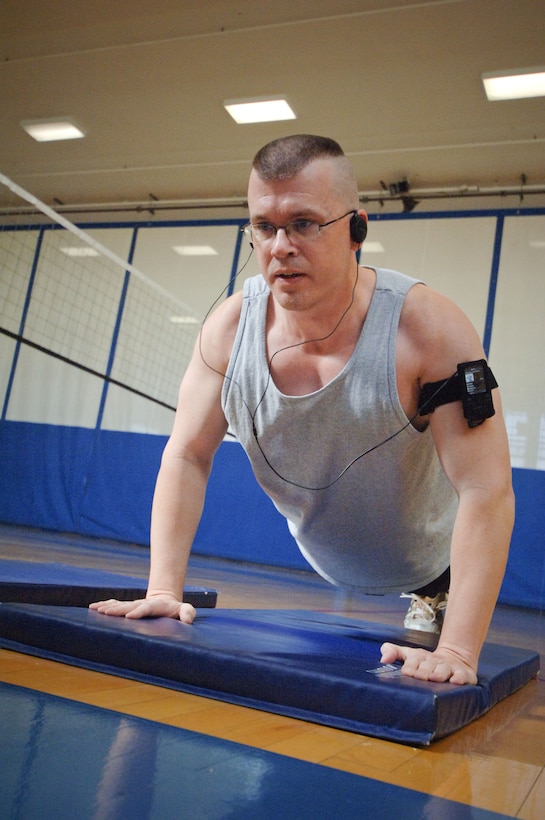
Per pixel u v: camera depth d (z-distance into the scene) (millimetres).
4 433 10164
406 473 1612
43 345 10477
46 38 7305
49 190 10328
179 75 7516
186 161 9086
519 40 6422
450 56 6746
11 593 1672
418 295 1468
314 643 1430
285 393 1539
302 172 1274
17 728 792
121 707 969
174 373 9688
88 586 1902
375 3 6273
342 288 1394
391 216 9047
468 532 1344
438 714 1007
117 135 8758
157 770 727
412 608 2289
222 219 9969
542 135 7621
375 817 691
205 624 1468
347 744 962
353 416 1490
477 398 1365
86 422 10023
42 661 1237
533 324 8242
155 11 6723
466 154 8141
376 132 8023
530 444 7973
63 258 10594
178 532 1612
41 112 8516
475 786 862
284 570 7707
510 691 1592
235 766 784
